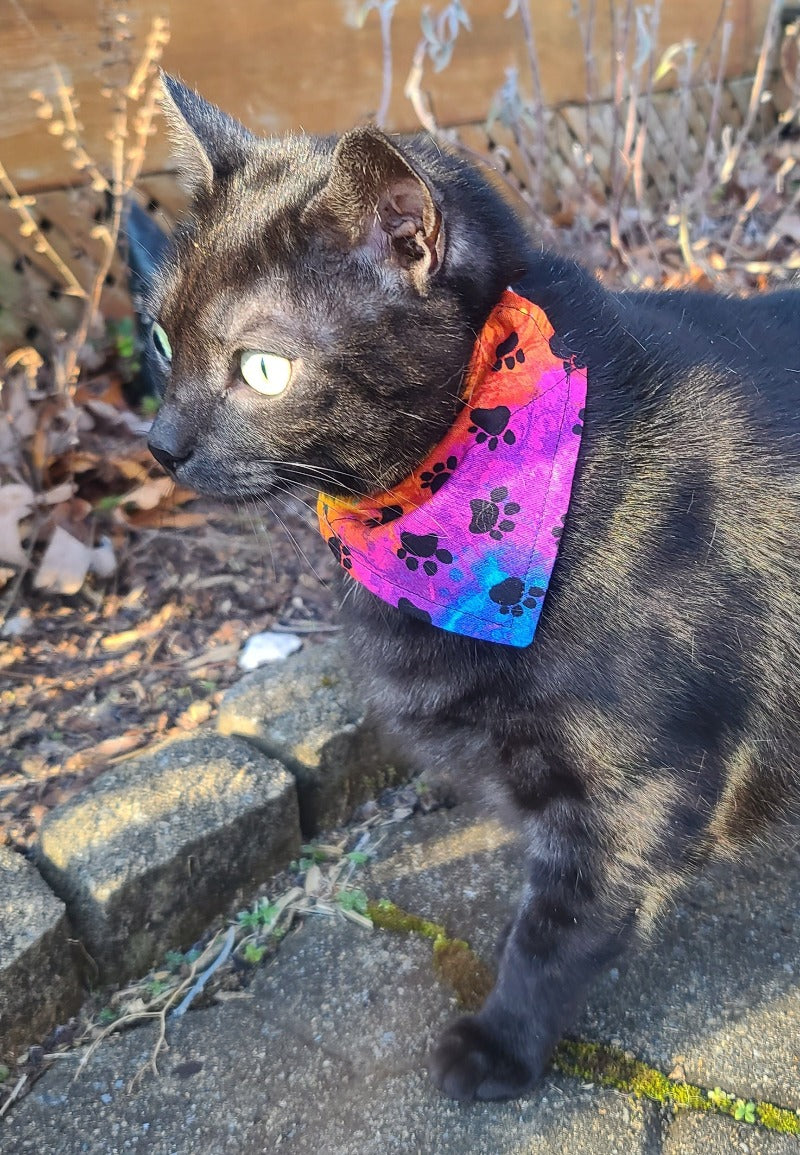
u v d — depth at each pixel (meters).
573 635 0.36
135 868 0.43
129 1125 0.39
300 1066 0.41
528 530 0.36
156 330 0.40
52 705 0.56
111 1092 0.40
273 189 0.37
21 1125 0.39
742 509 0.37
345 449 0.37
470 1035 0.40
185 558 0.68
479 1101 0.39
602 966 0.41
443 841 0.51
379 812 0.53
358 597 0.42
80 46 0.77
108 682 0.58
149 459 0.69
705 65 0.95
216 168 0.39
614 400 0.37
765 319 0.44
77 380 0.75
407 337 0.35
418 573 0.37
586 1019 0.42
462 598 0.37
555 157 1.04
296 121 0.88
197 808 0.46
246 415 0.36
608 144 1.07
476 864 0.49
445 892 0.48
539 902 0.41
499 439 0.36
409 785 0.55
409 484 0.37
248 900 0.48
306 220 0.34
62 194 0.79
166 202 0.83
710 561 0.36
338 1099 0.40
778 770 0.41
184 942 0.46
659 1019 0.42
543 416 0.35
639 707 0.36
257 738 0.52
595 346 0.38
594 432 0.36
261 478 0.37
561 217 0.99
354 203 0.34
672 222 0.89
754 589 0.37
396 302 0.35
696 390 0.38
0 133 0.76
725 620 0.37
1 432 0.66
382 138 0.32
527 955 0.40
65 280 0.80
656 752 0.37
